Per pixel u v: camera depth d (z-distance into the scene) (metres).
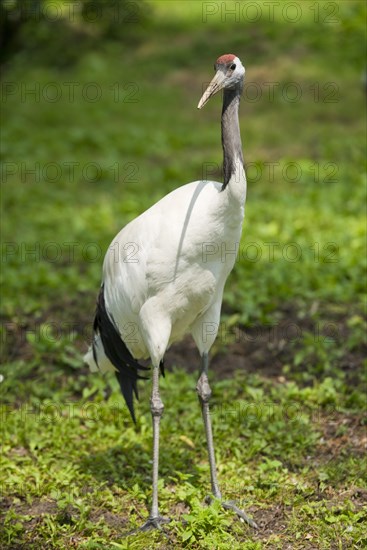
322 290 12.85
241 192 7.57
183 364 11.20
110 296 8.38
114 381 10.54
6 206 17.05
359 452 8.91
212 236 7.64
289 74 24.33
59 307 12.77
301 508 7.80
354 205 16.19
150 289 7.85
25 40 25.02
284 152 19.47
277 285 13.07
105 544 7.38
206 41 27.75
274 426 9.36
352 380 10.58
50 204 17.14
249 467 8.77
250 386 10.49
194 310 8.02
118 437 9.33
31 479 8.56
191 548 7.34
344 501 7.89
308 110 22.00
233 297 12.59
